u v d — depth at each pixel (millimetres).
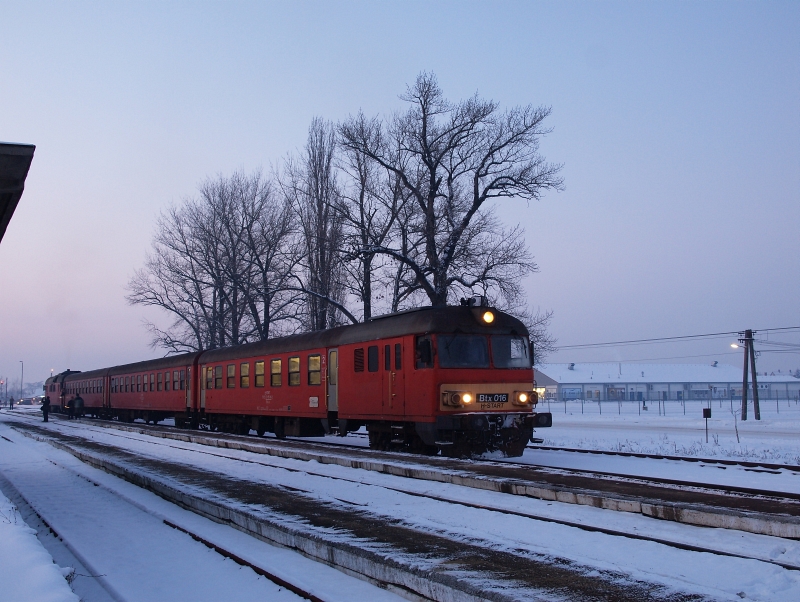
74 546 8281
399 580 6000
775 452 17531
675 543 7012
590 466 13992
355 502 9750
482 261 30250
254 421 23797
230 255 41094
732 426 34312
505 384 15031
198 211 41969
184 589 6461
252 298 38250
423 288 30312
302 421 20812
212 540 8117
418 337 14938
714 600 5250
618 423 38531
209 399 26719
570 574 5965
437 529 7809
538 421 15016
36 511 10727
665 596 5340
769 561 6367
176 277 43500
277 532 7820
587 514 8508
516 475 11516
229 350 25516
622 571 6012
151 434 25547
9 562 6043
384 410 15930
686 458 14641
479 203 30688
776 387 110125
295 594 6086
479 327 15039
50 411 60812
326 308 32906
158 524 9469
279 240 39188
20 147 7207
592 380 106438
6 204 8344
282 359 21250
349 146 31859
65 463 17547
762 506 8656
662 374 109938
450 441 14398
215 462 15438
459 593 5434
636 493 9734
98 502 11469
